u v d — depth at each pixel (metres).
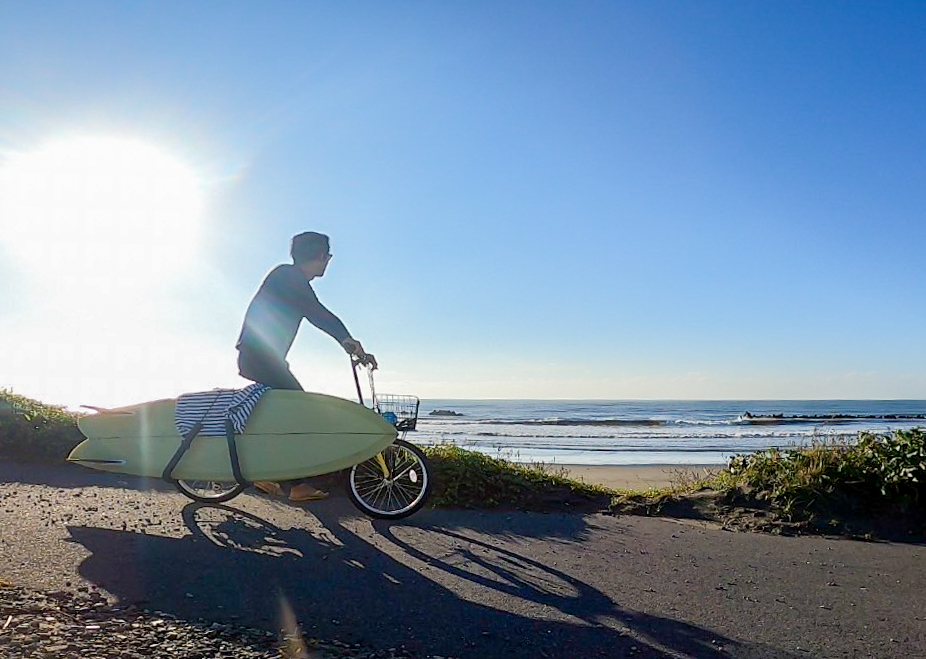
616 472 17.53
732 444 31.28
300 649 3.10
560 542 5.48
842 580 4.75
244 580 4.04
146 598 3.62
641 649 3.42
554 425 49.41
